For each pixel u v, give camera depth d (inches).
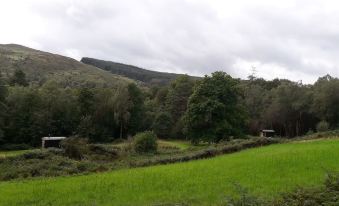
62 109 4451.3
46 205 776.9
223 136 3287.4
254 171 1013.8
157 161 1599.4
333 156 1172.5
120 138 4616.1
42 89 4608.8
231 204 514.0
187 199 749.3
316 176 888.3
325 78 5002.5
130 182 958.4
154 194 807.1
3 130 4033.0
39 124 4217.5
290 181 850.1
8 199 835.4
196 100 3356.3
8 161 1514.5
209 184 879.7
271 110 4950.8
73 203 780.6
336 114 4520.2
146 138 2413.9
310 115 4894.2
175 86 5300.2
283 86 4997.5
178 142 4119.1
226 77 3383.4
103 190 879.1
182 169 1153.4
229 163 1222.9
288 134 5027.1
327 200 537.6
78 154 1807.3
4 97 4185.5
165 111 5044.3
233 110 3383.4
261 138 2143.2
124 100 4613.7
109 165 1552.7
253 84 5989.2
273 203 576.4
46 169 1393.9
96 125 4505.4
